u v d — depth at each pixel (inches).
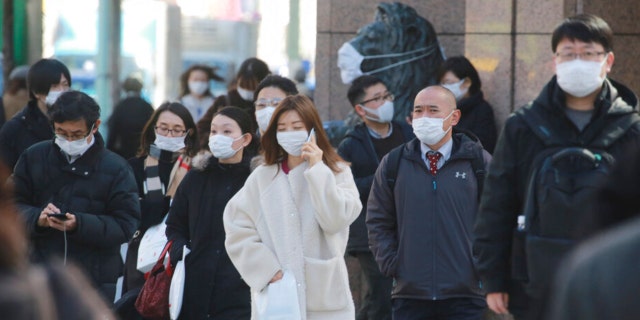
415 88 996.6
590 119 526.0
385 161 720.3
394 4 1013.2
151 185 807.7
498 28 931.3
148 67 3243.1
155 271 726.5
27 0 2146.9
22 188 730.8
